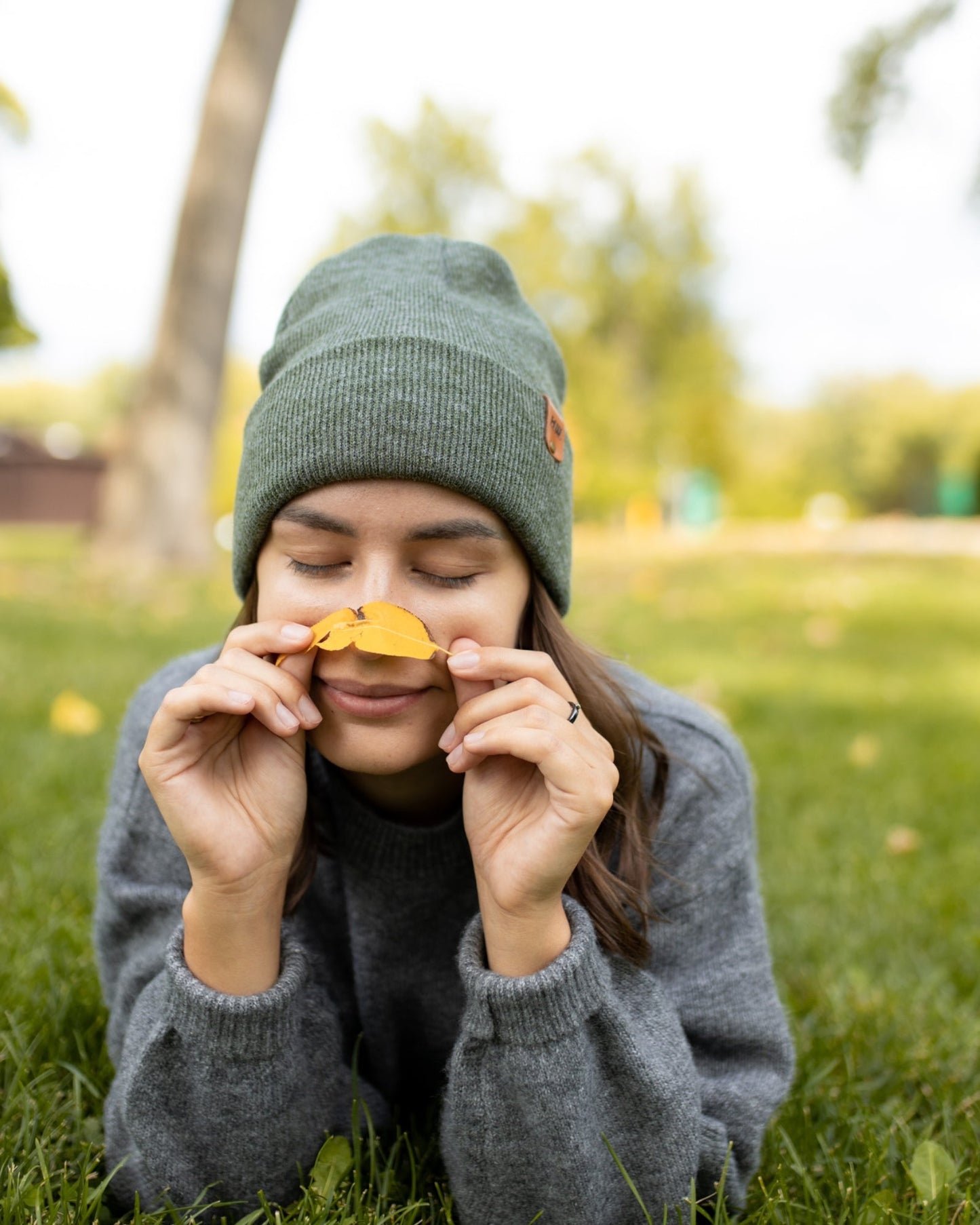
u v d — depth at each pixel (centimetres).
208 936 126
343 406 128
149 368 952
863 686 523
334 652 125
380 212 3356
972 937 232
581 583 1030
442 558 129
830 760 379
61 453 3503
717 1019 144
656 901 145
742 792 157
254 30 892
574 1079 121
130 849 154
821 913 250
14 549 1295
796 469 5084
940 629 738
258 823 127
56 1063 160
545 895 122
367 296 144
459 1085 123
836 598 923
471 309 146
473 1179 124
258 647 127
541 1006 120
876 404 5116
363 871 149
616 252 3616
